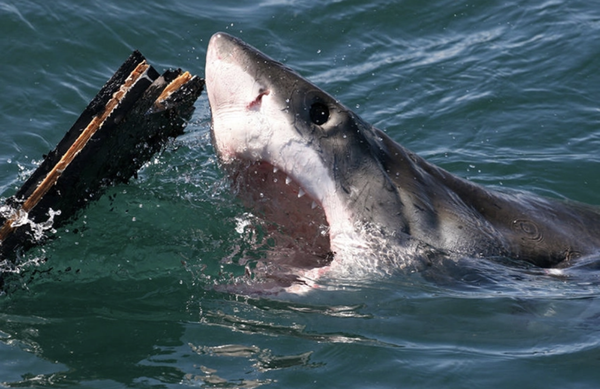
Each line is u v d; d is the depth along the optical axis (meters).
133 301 16.14
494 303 15.47
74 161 15.62
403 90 27.39
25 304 15.99
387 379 13.83
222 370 14.02
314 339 14.80
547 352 14.58
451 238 16.17
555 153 24.69
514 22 31.05
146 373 13.94
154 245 17.45
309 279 16.08
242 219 17.75
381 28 30.34
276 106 15.96
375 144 16.45
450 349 14.62
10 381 13.73
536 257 16.67
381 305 15.40
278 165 16.02
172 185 19.00
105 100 15.84
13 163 22.20
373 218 15.99
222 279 16.66
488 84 27.69
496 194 17.52
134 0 29.78
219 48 16.48
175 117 16.78
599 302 15.72
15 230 15.53
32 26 27.77
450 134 25.55
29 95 25.20
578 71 28.33
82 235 17.19
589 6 32.03
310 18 30.27
